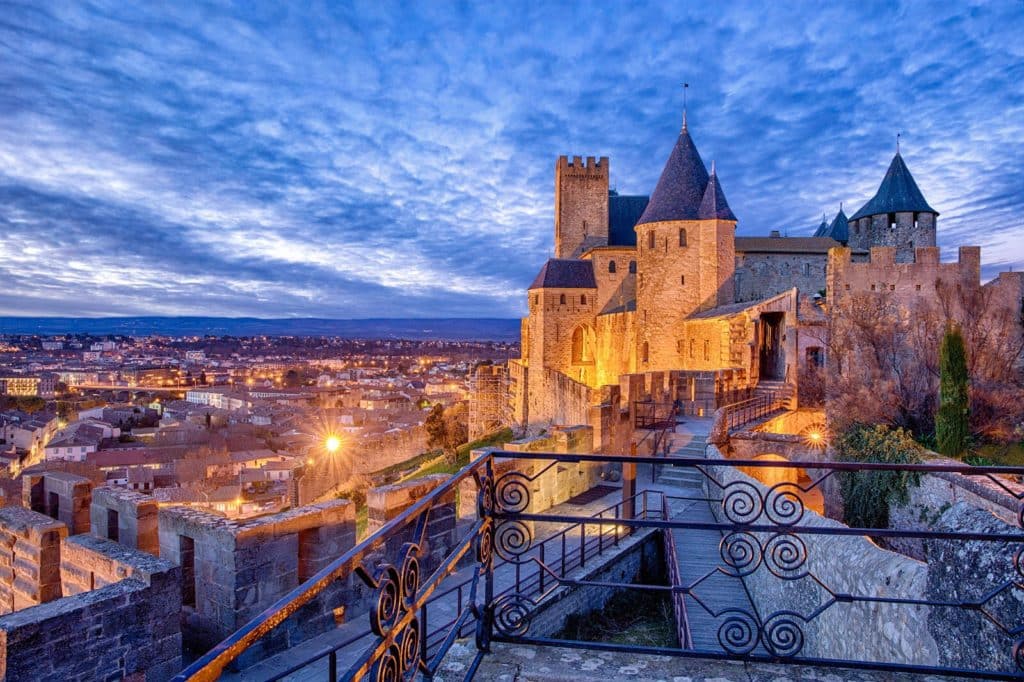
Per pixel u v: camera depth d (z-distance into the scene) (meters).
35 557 10.14
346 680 2.69
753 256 56.88
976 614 4.76
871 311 36.06
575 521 4.71
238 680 8.59
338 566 2.76
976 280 38.25
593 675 4.45
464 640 5.09
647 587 4.95
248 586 9.20
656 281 47.31
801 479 22.44
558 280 57.00
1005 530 4.78
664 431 24.48
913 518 17.98
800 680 4.39
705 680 4.39
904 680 4.36
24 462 80.00
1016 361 34.50
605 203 64.31
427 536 12.30
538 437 18.61
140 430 109.44
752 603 13.07
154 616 8.15
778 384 35.75
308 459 56.03
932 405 31.53
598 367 56.97
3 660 6.79
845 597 4.65
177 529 9.95
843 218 74.62
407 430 65.94
